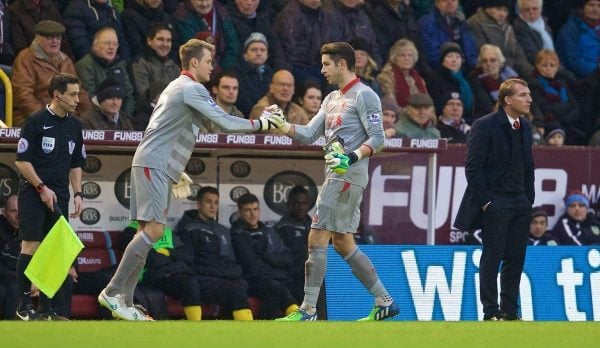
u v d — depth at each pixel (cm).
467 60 6381
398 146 4853
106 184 4822
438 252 4625
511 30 6556
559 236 5428
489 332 3141
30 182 3931
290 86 5309
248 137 4688
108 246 4800
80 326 3144
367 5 6275
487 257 4178
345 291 4478
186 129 3766
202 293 4647
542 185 5478
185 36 5638
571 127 6462
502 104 4216
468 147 4209
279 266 4844
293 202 4953
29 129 3944
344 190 3781
